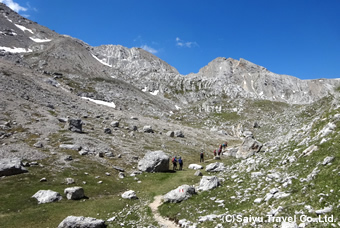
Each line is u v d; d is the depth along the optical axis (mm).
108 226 24719
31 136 54188
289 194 19797
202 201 27672
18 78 106688
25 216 26297
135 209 30125
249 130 125875
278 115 140625
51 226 24641
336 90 47219
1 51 164750
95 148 57094
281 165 28562
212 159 66438
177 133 95562
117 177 44719
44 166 41594
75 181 38688
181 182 41531
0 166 36500
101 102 157875
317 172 20047
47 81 135125
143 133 87375
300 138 33062
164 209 28422
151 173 49312
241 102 189250
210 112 176500
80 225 23469
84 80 198250
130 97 186250
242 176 31875
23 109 71812
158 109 177750
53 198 31250
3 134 50281
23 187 33594
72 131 65125
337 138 23141
